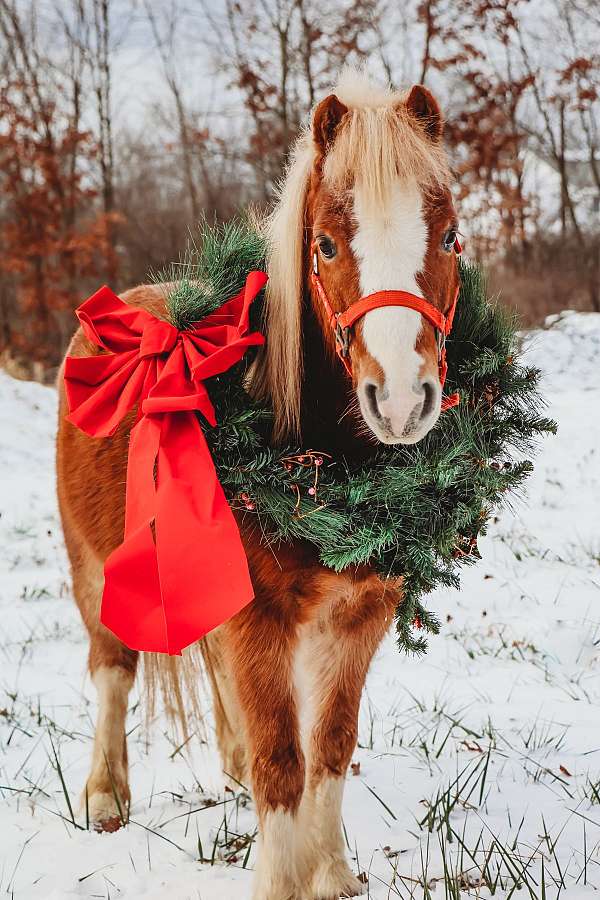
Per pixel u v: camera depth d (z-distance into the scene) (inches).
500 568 223.3
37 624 209.0
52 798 127.1
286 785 96.7
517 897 93.9
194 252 117.7
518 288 727.7
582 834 107.3
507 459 113.1
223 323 105.7
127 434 120.2
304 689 111.1
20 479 360.2
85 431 105.5
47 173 714.2
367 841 110.8
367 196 85.7
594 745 134.6
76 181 747.4
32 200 712.4
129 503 96.7
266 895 94.3
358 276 86.0
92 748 139.8
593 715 145.8
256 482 94.2
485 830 110.3
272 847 95.7
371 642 105.2
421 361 83.2
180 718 130.8
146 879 103.9
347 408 97.7
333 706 105.4
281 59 730.2
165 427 97.2
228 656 101.2
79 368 109.7
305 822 104.8
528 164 995.3
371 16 722.8
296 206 98.0
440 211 88.4
